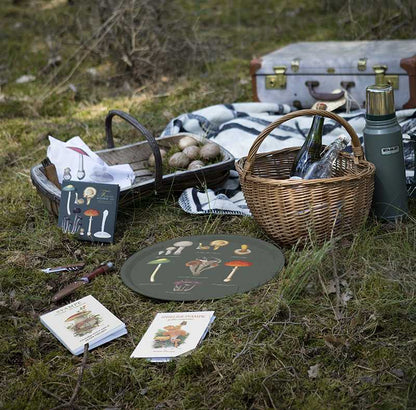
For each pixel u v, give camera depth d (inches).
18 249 119.1
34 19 272.2
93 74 223.6
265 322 92.3
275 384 81.8
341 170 117.9
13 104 202.4
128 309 99.2
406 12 222.1
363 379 82.4
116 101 204.7
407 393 78.5
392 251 105.6
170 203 129.9
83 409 81.1
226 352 87.8
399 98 161.3
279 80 170.9
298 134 155.3
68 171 127.3
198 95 201.5
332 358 86.0
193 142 143.5
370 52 169.0
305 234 106.9
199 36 238.5
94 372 85.9
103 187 118.6
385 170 113.3
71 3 265.4
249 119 159.6
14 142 175.8
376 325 89.7
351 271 101.7
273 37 258.5
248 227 119.3
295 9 286.5
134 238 119.6
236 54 242.1
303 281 98.0
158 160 122.2
